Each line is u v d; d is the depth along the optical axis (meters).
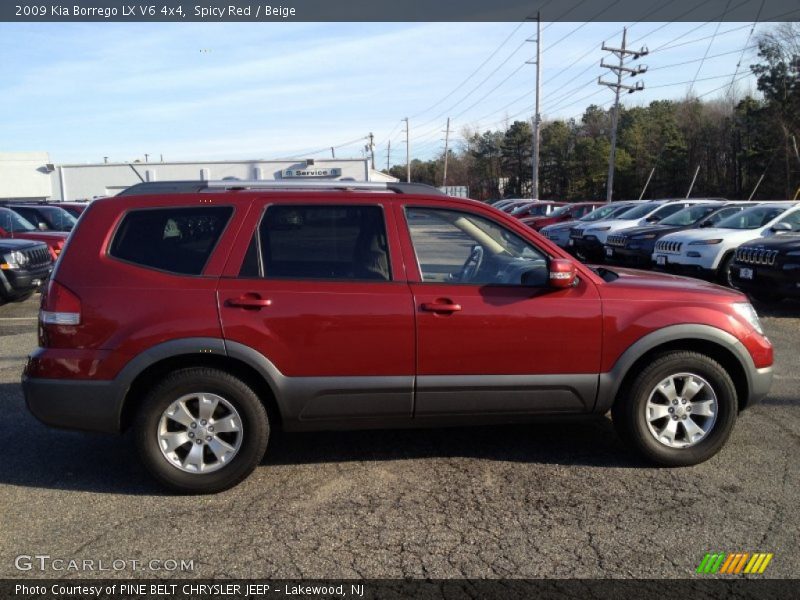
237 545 3.48
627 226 17.22
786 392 6.04
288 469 4.46
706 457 4.39
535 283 4.21
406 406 4.17
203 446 4.06
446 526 3.66
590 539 3.51
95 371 3.92
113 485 4.23
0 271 10.67
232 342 3.96
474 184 96.56
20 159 37.38
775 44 43.62
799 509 3.81
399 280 4.16
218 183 4.42
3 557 3.38
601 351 4.23
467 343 4.12
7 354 7.82
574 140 75.50
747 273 10.30
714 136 56.38
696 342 4.41
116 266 4.03
